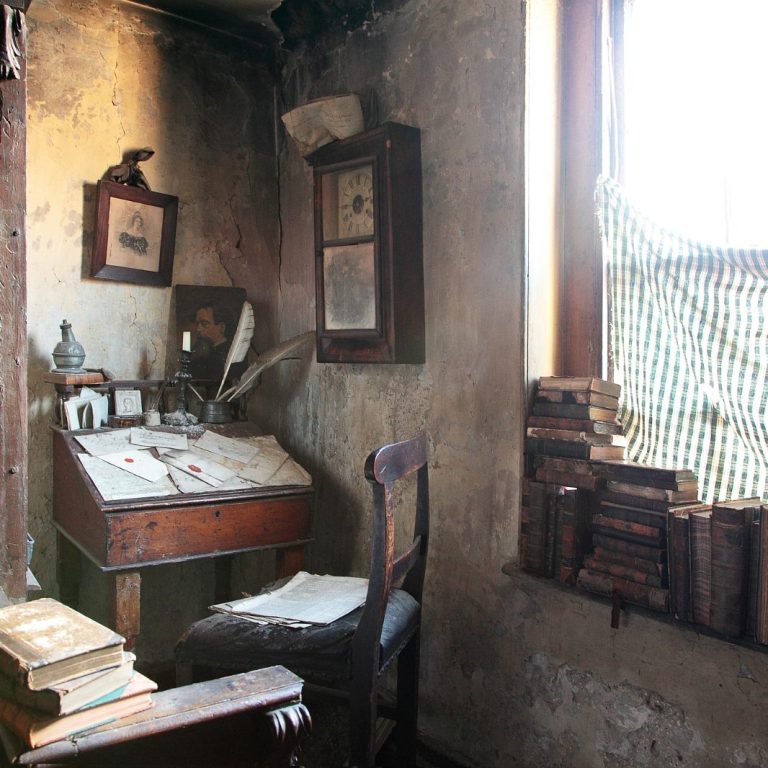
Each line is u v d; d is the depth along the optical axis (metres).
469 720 2.53
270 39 3.54
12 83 2.03
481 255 2.51
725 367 2.02
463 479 2.57
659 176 2.27
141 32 3.22
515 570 2.35
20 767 1.16
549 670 2.27
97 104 3.10
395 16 2.88
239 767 1.41
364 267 2.78
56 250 3.00
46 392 2.98
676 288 2.09
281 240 3.64
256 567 3.54
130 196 3.12
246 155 3.54
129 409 3.08
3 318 2.05
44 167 2.97
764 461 2.00
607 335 2.39
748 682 1.79
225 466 2.86
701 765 1.89
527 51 2.34
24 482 2.09
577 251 2.44
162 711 1.33
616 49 2.38
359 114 2.85
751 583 1.78
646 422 2.23
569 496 2.18
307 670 1.96
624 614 2.06
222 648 2.04
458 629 2.58
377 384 2.96
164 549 2.54
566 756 2.22
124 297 3.19
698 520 1.85
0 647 1.25
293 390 3.48
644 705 2.02
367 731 1.89
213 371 3.40
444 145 2.65
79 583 3.00
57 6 3.00
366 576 3.03
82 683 1.23
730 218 2.10
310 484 2.93
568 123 2.46
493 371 2.46
